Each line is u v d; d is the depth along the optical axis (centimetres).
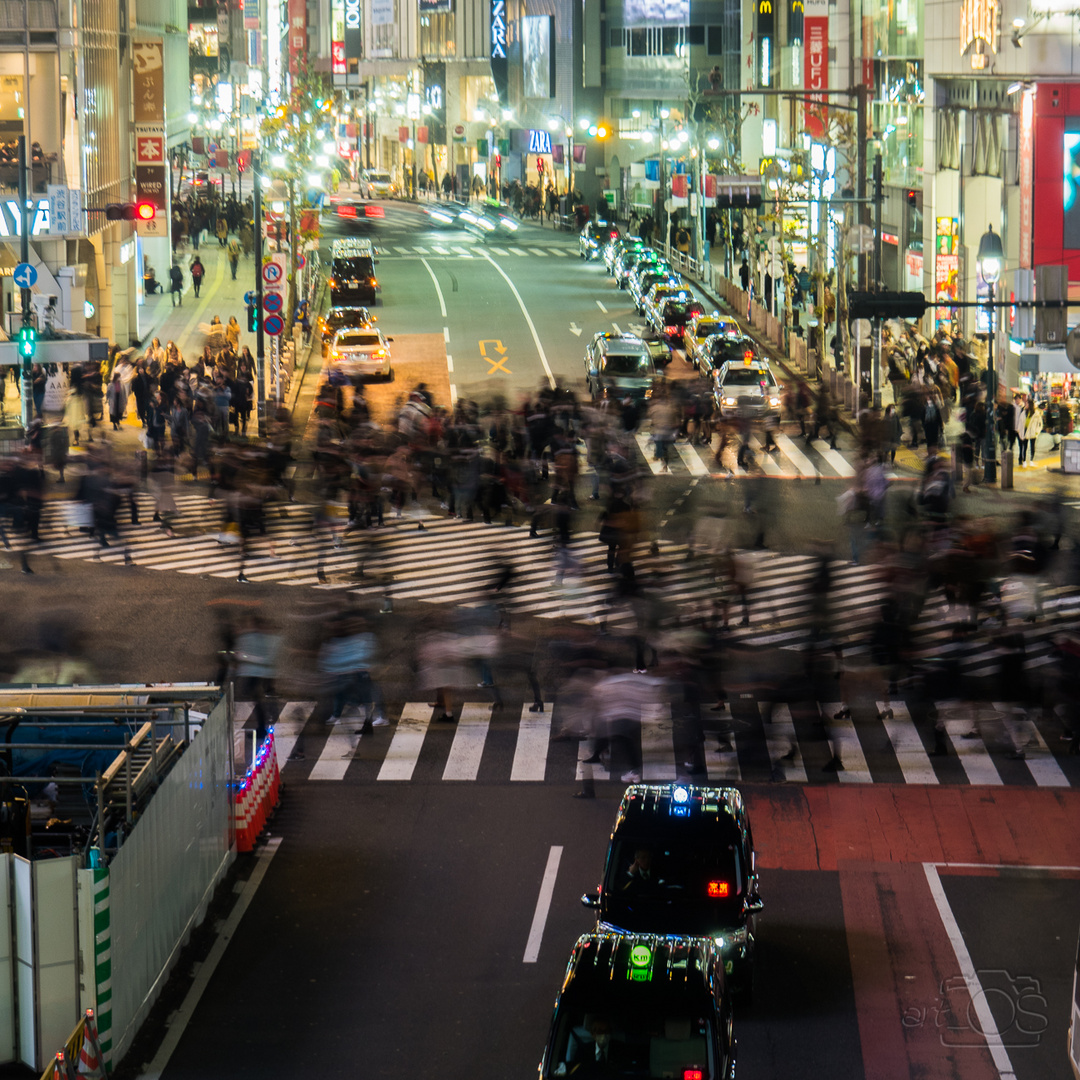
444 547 7525
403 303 15288
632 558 6600
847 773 4719
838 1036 3194
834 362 11738
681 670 4697
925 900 3856
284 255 11356
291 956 3584
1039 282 6019
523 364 12412
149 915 3347
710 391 10306
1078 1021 2777
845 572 7019
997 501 8162
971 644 5922
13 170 10850
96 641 5931
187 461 9194
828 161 12838
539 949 3597
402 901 3866
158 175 13488
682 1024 2733
